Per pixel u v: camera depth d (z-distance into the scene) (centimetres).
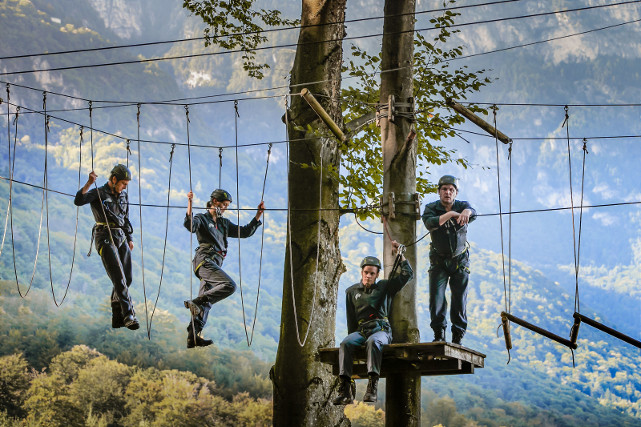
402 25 1305
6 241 8656
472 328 10888
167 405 6347
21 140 13312
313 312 1272
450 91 1673
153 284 9675
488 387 9081
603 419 8775
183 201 14162
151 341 7425
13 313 7194
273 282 11681
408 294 1175
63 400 6050
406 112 1262
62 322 7294
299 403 1232
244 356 7962
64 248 9094
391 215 1214
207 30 1745
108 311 7950
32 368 6369
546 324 11656
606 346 11806
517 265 12875
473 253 13062
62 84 17538
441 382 8594
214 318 8994
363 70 1712
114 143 14675
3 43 18038
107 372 6388
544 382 9775
